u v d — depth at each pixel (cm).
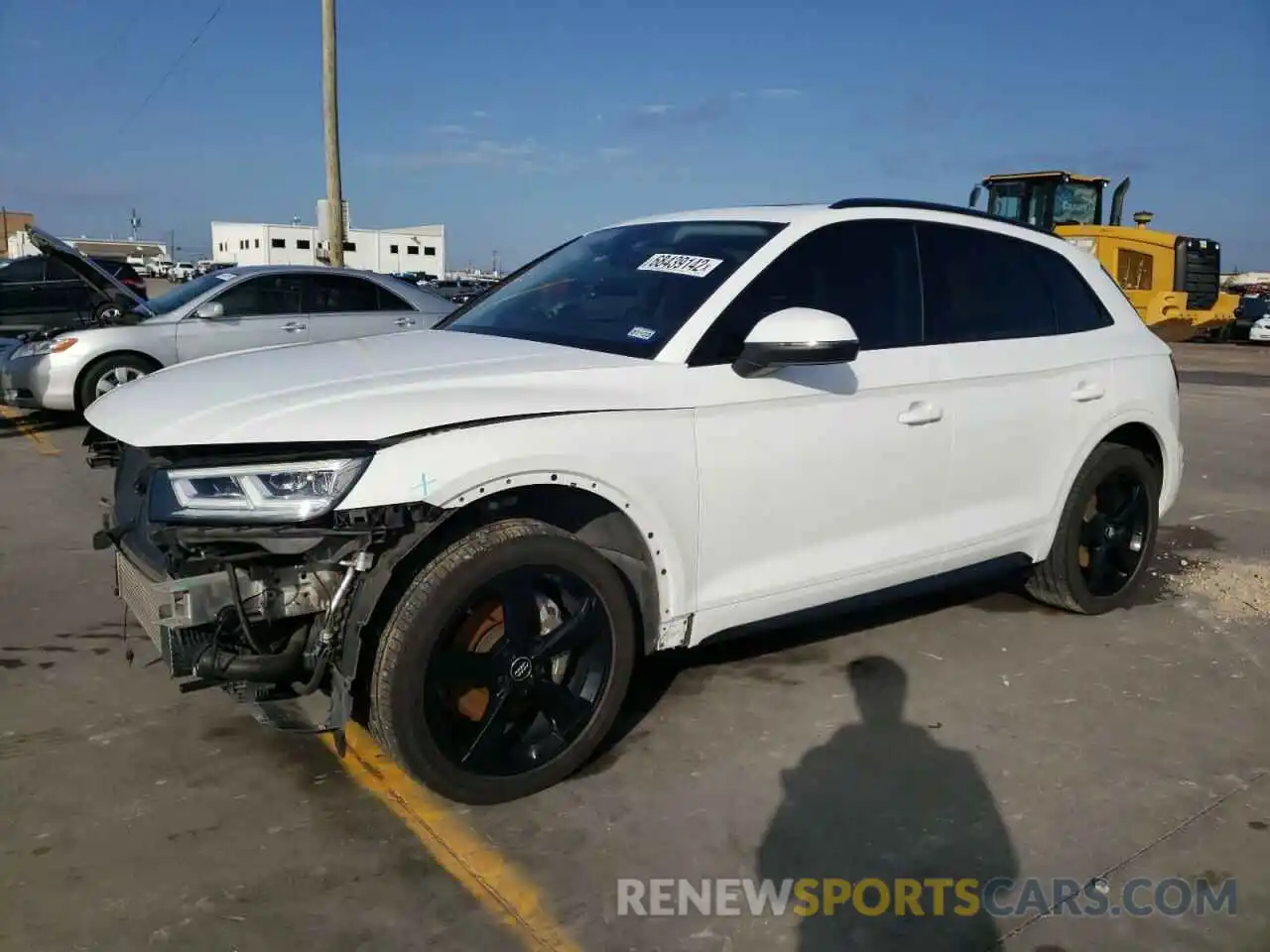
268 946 251
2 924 255
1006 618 485
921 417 387
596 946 254
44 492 717
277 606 285
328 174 1745
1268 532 671
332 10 1692
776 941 257
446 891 273
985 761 347
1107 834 305
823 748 354
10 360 972
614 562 332
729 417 338
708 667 419
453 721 304
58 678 399
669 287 365
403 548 284
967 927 264
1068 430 446
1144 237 2056
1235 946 259
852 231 391
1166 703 396
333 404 289
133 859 283
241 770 333
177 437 286
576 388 314
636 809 314
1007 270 439
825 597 376
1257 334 2750
